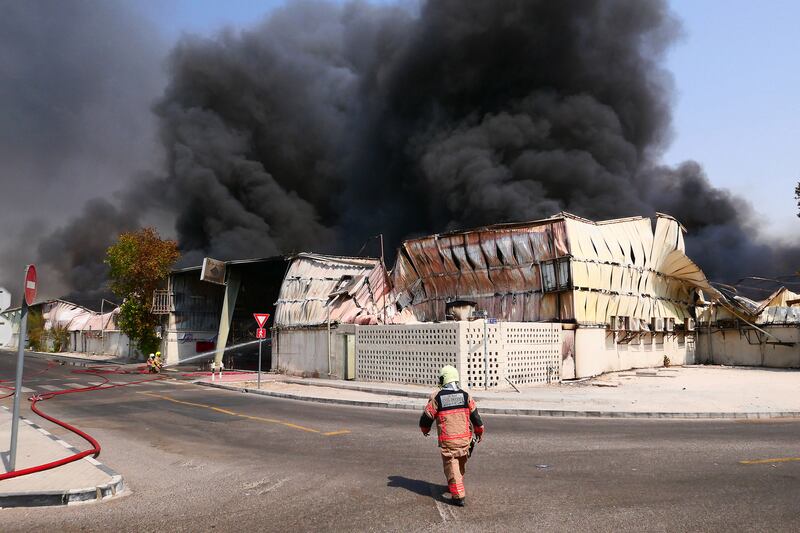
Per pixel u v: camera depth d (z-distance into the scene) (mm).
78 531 5281
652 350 27000
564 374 20047
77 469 7371
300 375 25250
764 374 23109
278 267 33531
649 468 7227
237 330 35719
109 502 6246
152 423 12180
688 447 8633
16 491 6242
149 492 6621
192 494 6457
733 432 10117
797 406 13344
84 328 53969
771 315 28828
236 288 31656
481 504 5734
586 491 6152
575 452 8367
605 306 22734
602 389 17422
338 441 9719
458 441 5809
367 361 21219
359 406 15133
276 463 7988
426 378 18656
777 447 8547
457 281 23781
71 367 34344
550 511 5441
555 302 21328
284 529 5113
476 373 17422
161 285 36969
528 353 18734
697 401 14344
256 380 23109
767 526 4941
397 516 5391
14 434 7293
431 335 18547
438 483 6656
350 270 25812
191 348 36062
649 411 12695
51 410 14570
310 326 24781
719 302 30500
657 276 27312
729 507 5492
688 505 5570
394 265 25531
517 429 10797
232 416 13164
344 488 6488
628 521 5109
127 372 29734
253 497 6234
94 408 14922
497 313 22547
